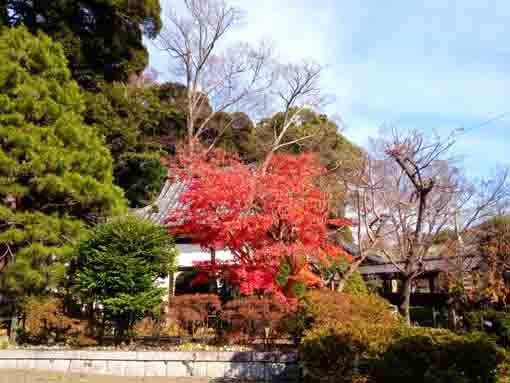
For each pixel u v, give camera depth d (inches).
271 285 365.1
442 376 215.3
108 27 748.6
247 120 1163.9
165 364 328.5
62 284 388.2
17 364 335.6
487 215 581.3
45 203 428.5
